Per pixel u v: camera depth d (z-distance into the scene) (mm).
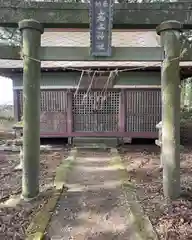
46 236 3350
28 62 4430
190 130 13586
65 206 4301
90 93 10242
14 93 10227
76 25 4582
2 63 8062
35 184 4582
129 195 4707
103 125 10344
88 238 3311
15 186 5273
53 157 8102
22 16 4473
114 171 6473
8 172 6324
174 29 4391
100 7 4215
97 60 4520
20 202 4410
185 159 7684
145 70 9766
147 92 10117
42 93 10273
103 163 7340
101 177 5980
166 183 4531
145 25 4613
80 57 4492
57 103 10305
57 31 5746
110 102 10289
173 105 4445
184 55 4648
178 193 4516
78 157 8117
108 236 3357
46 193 4809
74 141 10188
